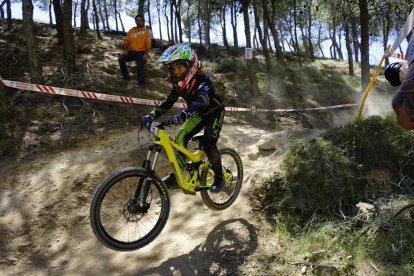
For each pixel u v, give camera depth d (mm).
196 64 3369
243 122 8539
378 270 2951
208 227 3799
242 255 3336
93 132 6137
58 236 3971
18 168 5156
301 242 3395
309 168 4102
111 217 4207
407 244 3135
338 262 3092
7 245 3838
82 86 8047
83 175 4867
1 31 13633
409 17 3371
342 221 3662
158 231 3395
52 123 6320
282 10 19797
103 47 13266
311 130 5719
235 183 4312
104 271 3406
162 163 5211
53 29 15523
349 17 13727
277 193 4035
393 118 4613
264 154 5238
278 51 17062
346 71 21469
